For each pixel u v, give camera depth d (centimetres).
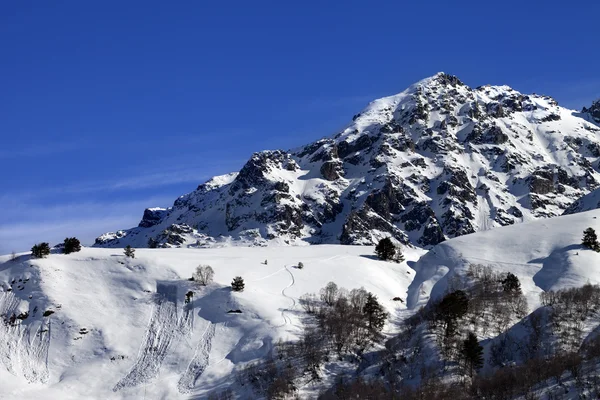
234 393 19112
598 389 16475
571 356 18050
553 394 16788
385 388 18525
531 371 17812
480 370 18900
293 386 18725
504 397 17288
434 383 18175
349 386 18625
